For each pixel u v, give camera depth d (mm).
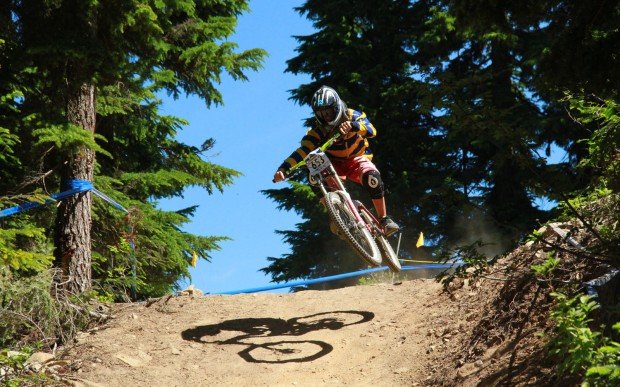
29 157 11383
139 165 17438
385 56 27109
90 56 9867
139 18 10562
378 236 7730
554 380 5031
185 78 16562
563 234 6598
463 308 7273
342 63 27484
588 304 4719
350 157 7844
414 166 25859
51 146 10188
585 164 6656
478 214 22078
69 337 7922
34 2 10141
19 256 6582
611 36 6008
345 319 8094
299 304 8680
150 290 14828
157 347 7555
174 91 16922
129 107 14047
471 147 23922
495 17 6617
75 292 9234
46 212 11984
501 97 21578
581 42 6051
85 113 10141
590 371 4105
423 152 26344
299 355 7250
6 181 11719
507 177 22797
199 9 17734
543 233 6852
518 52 21734
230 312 8430
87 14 10062
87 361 7242
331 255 26281
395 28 28000
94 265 12547
